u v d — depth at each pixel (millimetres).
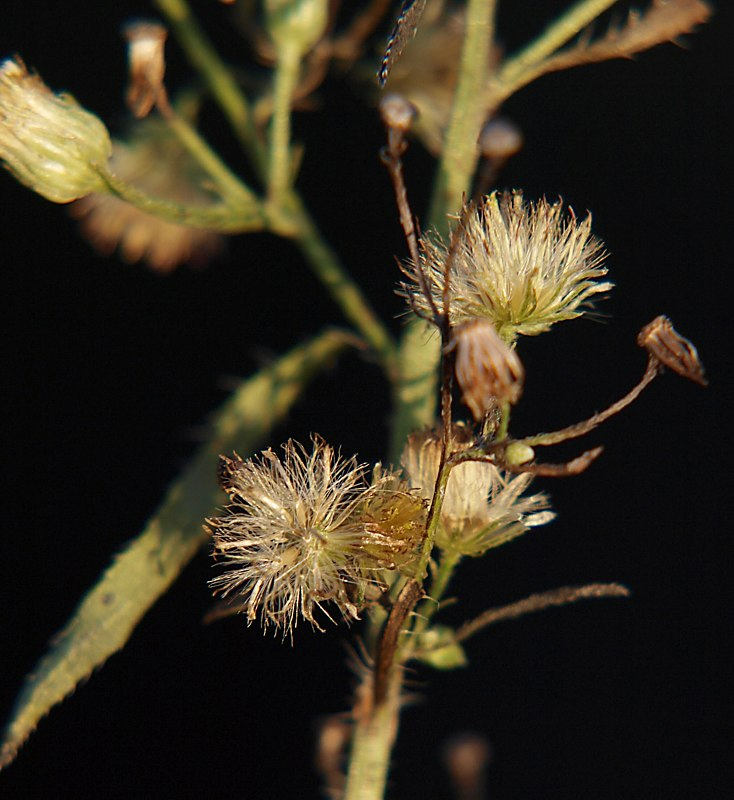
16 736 144
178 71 212
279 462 135
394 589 135
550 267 134
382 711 141
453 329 127
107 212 163
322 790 150
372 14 157
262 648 211
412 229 129
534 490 210
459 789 156
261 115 157
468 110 148
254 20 156
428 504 134
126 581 149
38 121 141
